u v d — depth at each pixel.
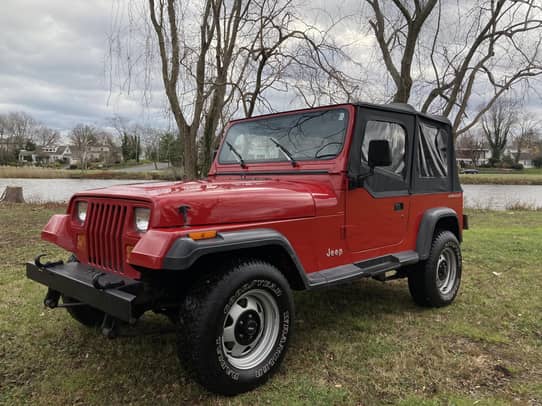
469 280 5.32
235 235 2.49
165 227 2.37
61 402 2.52
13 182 29.30
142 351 3.17
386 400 2.58
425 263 4.09
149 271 2.46
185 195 2.50
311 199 3.07
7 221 9.91
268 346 2.77
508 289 4.91
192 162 11.16
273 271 2.71
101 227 2.76
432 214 4.16
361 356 3.15
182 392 2.62
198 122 10.62
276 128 3.81
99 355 3.11
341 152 3.29
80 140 56.66
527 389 2.71
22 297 4.27
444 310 4.20
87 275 2.69
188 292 2.50
